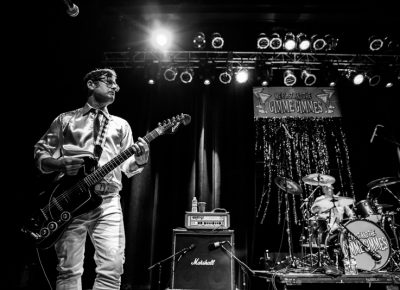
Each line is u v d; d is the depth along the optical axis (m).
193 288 3.13
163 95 5.03
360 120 5.12
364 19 5.09
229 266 3.19
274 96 5.11
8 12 3.29
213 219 3.34
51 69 3.86
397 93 5.16
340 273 3.04
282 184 4.05
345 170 4.96
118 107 4.89
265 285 4.16
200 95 5.01
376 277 3.03
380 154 5.01
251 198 4.56
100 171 2.05
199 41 4.87
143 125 4.80
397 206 4.70
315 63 4.95
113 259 1.94
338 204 4.30
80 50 4.34
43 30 3.72
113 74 2.44
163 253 4.34
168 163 4.70
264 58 4.98
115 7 4.80
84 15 4.28
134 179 4.50
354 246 3.82
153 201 4.45
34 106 3.63
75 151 2.07
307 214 4.29
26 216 1.94
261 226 4.75
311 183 4.29
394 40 5.08
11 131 3.32
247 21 5.19
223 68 4.99
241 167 4.66
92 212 2.02
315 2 4.88
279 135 5.04
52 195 1.96
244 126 4.91
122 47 5.04
